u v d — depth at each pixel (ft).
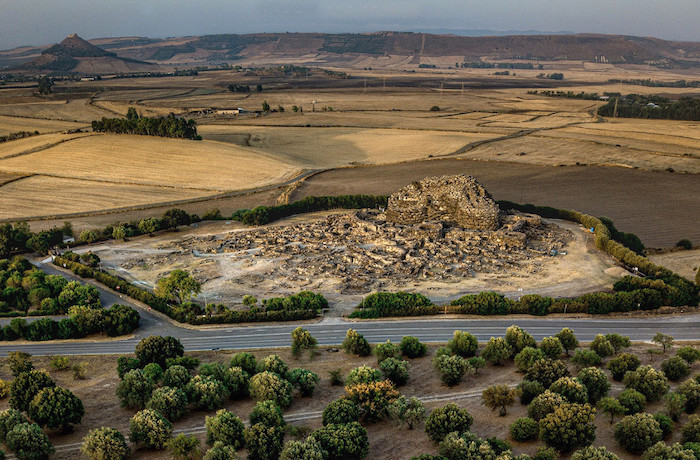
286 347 377.91
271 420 276.21
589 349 340.59
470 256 532.73
